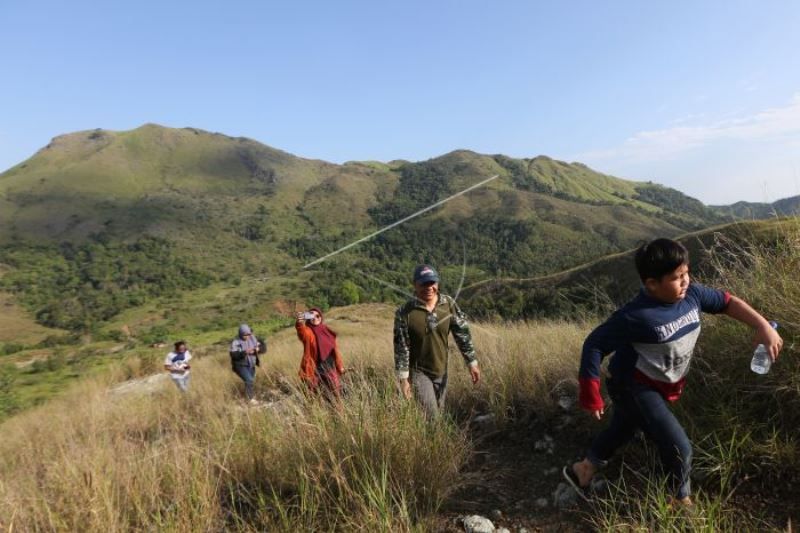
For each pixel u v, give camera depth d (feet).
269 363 37.45
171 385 37.81
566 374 13.42
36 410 40.16
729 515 7.39
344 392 13.67
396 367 12.04
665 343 7.49
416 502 8.87
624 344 7.79
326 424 10.53
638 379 7.86
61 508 8.84
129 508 8.93
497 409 12.92
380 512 7.91
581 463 8.89
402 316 12.27
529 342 17.87
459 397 14.99
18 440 20.34
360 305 96.48
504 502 9.21
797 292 9.52
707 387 9.67
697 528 6.82
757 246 11.23
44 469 11.88
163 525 8.14
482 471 10.53
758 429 8.41
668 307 7.50
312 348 16.65
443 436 10.51
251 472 10.12
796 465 7.68
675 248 7.23
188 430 13.85
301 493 8.63
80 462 10.16
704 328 10.84
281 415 11.86
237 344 27.37
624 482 8.74
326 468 9.17
